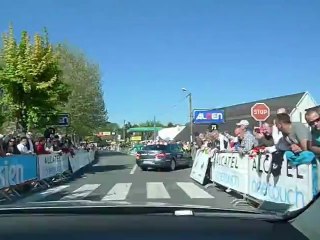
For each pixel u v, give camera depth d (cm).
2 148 1480
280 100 5081
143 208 234
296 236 202
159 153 2556
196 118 3781
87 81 4959
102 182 1834
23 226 199
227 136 1736
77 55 4997
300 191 835
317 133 889
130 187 1628
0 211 225
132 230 195
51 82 2339
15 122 2442
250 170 1135
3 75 2309
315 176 791
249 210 252
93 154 4050
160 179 1964
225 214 227
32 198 1361
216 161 1576
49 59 2366
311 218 227
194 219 210
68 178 2053
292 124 870
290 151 877
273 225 210
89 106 4919
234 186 1297
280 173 930
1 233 192
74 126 4750
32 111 2330
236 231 198
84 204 249
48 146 2255
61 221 205
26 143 1723
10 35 2359
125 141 11575
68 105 4650
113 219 209
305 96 4694
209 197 1334
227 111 6178
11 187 1358
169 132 8344
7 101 2336
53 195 1430
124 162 3594
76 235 190
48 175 1758
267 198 1004
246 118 5294
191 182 1817
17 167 1420
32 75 2303
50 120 2408
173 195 1391
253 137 1337
